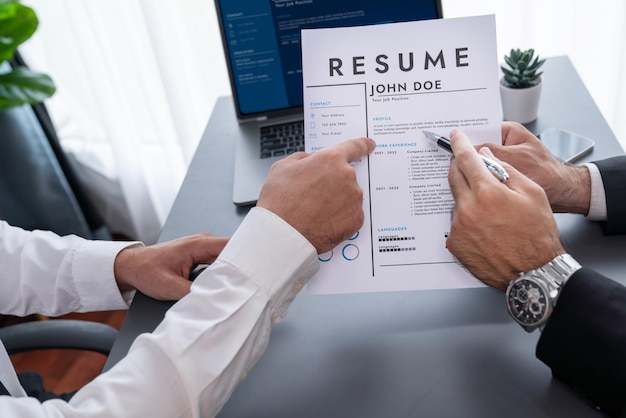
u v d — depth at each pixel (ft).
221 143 3.31
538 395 1.80
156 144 5.63
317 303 2.24
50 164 5.65
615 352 1.66
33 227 5.91
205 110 5.25
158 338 1.72
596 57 4.15
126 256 2.44
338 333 2.10
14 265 2.50
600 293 1.75
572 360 1.75
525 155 2.23
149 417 1.65
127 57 5.04
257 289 1.82
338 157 1.95
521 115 2.98
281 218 1.90
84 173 6.16
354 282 2.02
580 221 2.42
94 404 1.65
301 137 3.13
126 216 6.39
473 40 2.07
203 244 2.39
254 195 2.78
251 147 3.13
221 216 2.77
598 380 1.70
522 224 1.85
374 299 2.22
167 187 5.85
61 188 5.79
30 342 2.68
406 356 1.97
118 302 2.49
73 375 5.18
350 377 1.93
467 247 1.93
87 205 6.36
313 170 1.95
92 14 4.69
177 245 2.40
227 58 3.14
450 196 2.03
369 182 2.05
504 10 4.16
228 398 1.82
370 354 2.00
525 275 1.88
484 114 2.07
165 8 4.56
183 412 1.69
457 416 1.76
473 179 1.88
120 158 5.45
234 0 3.03
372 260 2.03
